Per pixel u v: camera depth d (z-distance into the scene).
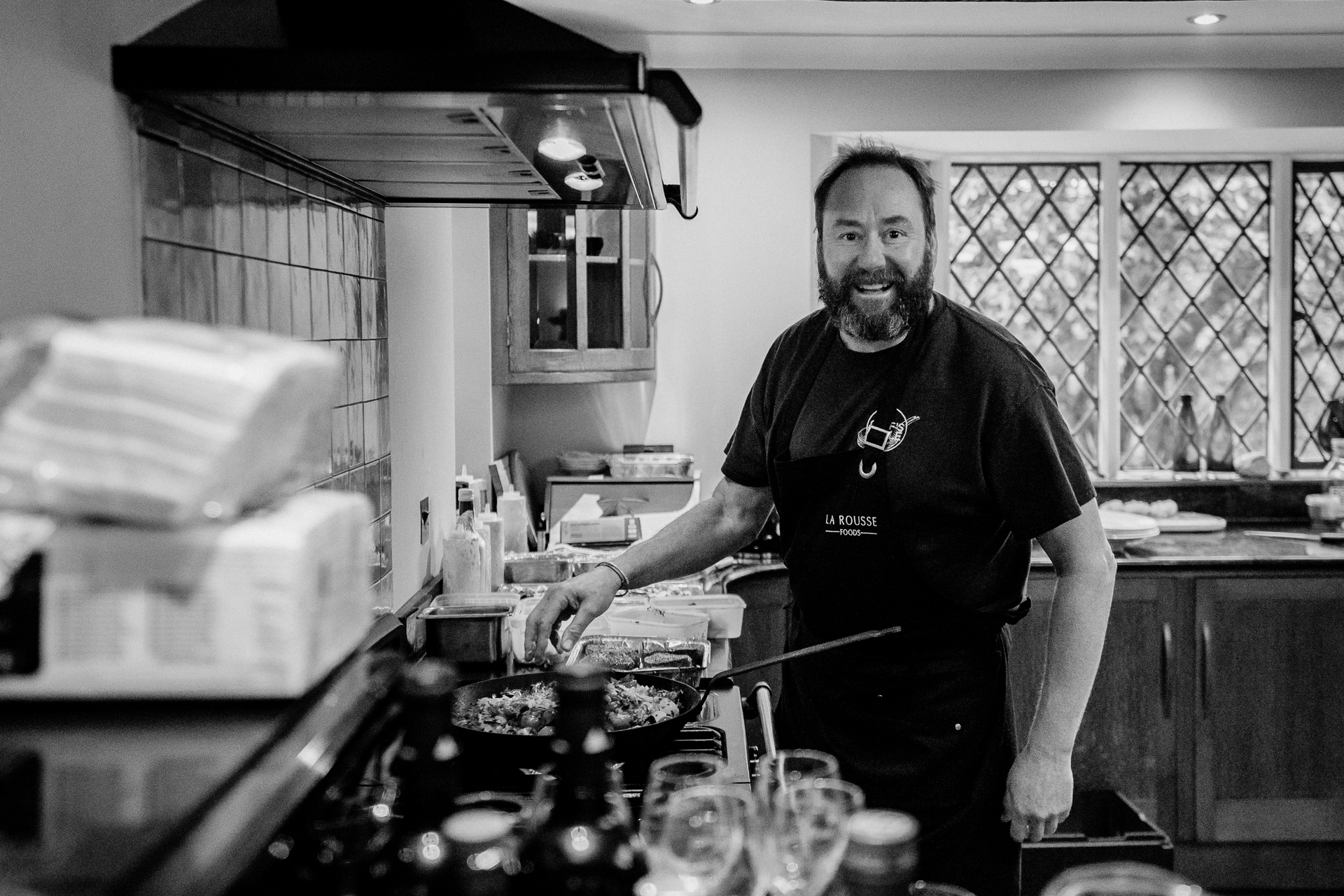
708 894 0.86
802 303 3.83
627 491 3.70
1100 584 1.76
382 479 2.00
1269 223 4.08
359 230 1.85
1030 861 2.77
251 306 1.40
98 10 1.07
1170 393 4.12
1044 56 3.55
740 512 2.13
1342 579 3.39
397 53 1.12
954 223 4.06
